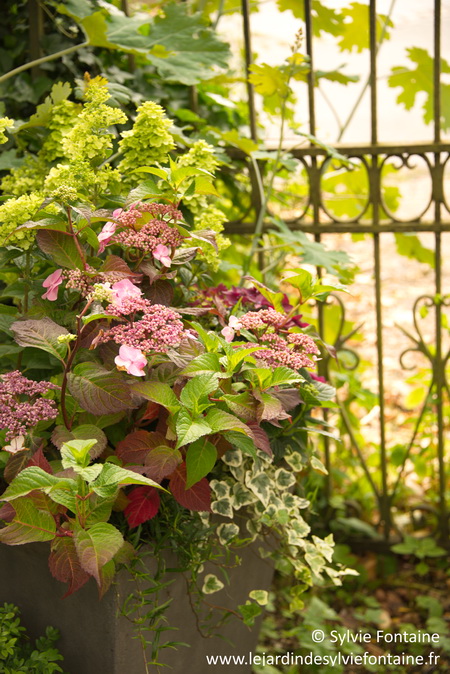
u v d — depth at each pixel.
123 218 1.72
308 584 2.14
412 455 3.10
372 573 2.95
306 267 3.65
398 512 3.18
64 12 2.47
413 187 7.28
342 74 2.85
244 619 1.88
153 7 3.10
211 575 1.87
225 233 2.80
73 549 1.57
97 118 1.88
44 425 1.70
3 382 1.64
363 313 5.11
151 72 2.77
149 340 1.60
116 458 1.65
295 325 2.06
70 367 1.65
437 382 2.83
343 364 3.12
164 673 1.88
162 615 1.75
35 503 1.53
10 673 1.73
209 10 3.13
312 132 2.67
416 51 2.86
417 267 5.86
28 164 2.19
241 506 1.92
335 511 3.04
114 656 1.75
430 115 3.02
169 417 1.65
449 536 2.96
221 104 2.71
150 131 1.95
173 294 1.94
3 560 1.89
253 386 1.70
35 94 2.62
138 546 1.72
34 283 1.89
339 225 2.70
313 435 3.18
